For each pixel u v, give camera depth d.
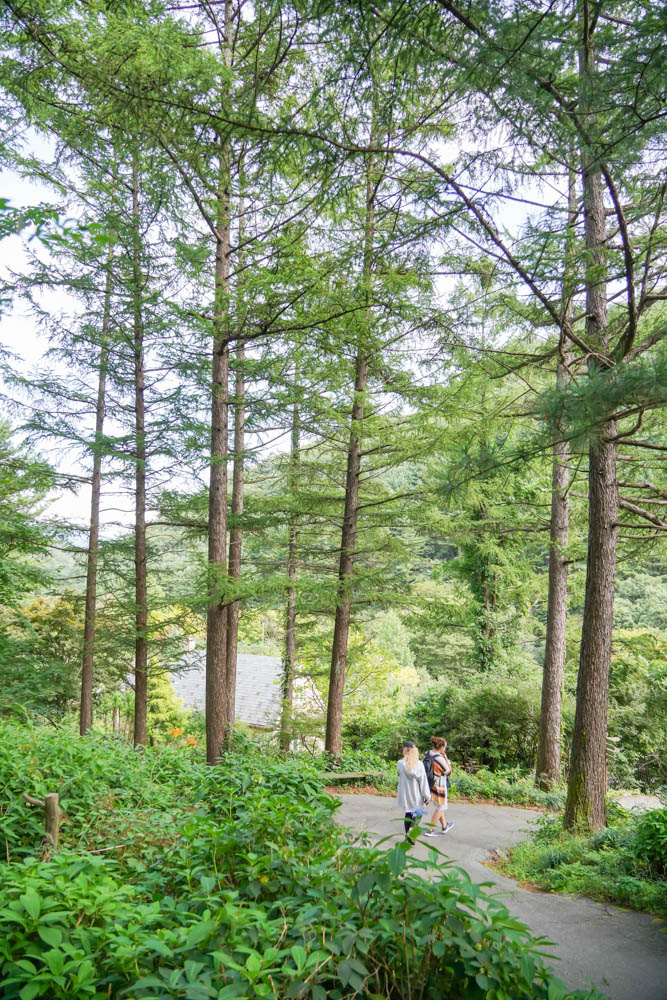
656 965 4.78
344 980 2.44
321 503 15.41
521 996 2.67
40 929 2.50
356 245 8.01
